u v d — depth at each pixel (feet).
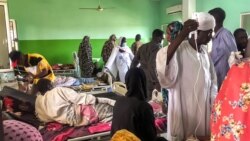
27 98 8.19
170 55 5.08
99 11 24.34
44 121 7.96
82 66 18.98
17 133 2.53
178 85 5.49
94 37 24.48
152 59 10.91
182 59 5.43
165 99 8.22
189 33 5.10
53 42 23.08
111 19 24.93
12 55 12.73
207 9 19.75
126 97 5.38
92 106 8.23
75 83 14.53
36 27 22.35
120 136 3.89
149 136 5.10
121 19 25.30
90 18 24.14
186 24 4.87
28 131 2.60
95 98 8.46
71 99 8.05
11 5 21.22
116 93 11.85
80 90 13.34
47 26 22.72
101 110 8.30
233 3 17.84
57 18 22.98
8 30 13.73
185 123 5.58
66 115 7.77
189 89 5.43
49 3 22.52
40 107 7.93
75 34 23.76
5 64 13.57
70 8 23.31
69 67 20.66
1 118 1.75
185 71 5.41
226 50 7.06
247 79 3.12
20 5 21.57
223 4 18.54
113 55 15.48
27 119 7.27
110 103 8.48
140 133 5.03
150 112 5.14
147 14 26.14
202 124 5.51
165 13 25.54
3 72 12.91
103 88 13.96
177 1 23.66
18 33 21.77
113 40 19.36
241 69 3.22
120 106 5.24
